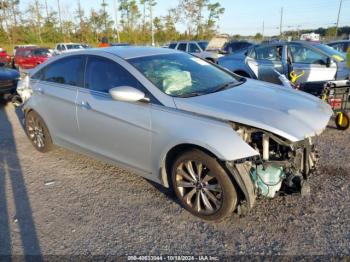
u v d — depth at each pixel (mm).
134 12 49875
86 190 3857
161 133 3197
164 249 2811
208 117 2992
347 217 3084
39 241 2980
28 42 48000
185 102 3154
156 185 3893
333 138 5266
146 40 49250
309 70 7391
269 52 8336
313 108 3227
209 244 2844
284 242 2811
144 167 3539
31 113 4996
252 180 2922
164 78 3555
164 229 3074
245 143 2820
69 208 3486
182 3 44938
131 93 3242
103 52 3980
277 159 2996
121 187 3891
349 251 2662
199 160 3018
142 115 3352
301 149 2953
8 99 8766
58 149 5227
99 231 3084
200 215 3178
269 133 2824
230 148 2785
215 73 4078
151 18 43344
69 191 3848
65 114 4285
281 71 7934
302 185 2975
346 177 3850
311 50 7516
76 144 4320
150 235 2996
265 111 2980
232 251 2746
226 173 2883
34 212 3439
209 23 46094
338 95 5500
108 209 3439
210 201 3111
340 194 3477
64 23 49281
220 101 3174
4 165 4668
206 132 2900
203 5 44531
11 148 5355
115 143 3738
